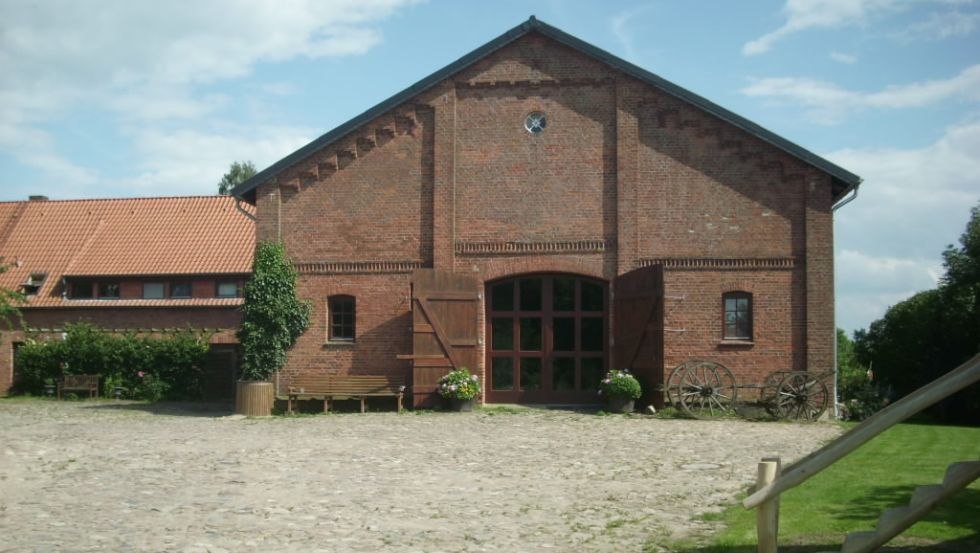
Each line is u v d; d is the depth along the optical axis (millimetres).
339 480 13742
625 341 24875
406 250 26062
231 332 35250
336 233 26328
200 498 12297
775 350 24516
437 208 25891
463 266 25781
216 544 9719
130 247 38344
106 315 36656
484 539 10039
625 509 11688
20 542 9766
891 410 8125
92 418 24906
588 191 25500
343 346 26094
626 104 25422
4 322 37219
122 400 33750
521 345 25875
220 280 36156
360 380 25562
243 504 11883
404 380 25859
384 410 25609
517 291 25969
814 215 24531
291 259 26422
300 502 12031
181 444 18109
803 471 8258
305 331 26219
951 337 29859
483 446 17672
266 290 25375
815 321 24406
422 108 26156
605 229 25359
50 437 19547
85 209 41188
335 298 26406
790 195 24719
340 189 26375
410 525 10688
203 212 39531
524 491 12906
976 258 29547
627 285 24797
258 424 22422
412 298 25062
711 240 24922
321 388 25547
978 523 10422
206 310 35719
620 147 25344
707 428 20906
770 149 24781
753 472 14578
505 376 25906
